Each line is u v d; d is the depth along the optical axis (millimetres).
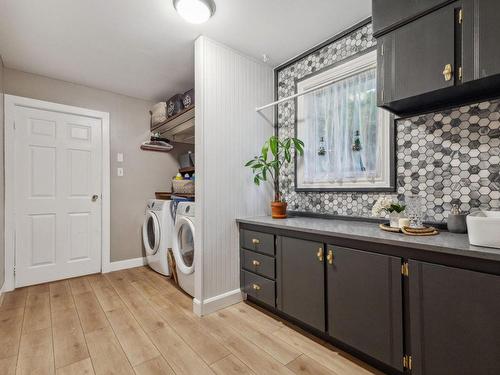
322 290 1695
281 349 1690
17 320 2049
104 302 2389
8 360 1572
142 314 2160
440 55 1311
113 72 2791
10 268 2641
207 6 1734
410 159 1774
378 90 1563
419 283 1247
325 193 2299
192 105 2695
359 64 2020
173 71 2775
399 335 1323
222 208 2283
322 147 2305
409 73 1420
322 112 2305
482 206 1479
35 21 1924
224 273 2293
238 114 2400
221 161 2271
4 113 2619
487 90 1361
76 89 3074
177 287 2764
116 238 3352
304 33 2139
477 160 1498
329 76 2230
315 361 1572
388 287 1367
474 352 1080
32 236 2801
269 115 2689
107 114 3271
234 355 1629
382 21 1522
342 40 2145
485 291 1054
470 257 1096
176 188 3176
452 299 1143
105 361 1568
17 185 2715
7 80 2668
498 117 1427
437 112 1646
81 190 3107
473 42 1207
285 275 1954
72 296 2520
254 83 2545
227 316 2129
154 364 1544
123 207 3412
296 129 2518
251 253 2258
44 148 2879
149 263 3371
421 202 1641
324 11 1869
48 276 2887
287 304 1938
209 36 2158
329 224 1940
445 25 1294
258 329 1932
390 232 1555
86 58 2492
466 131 1537
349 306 1546
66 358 1594
